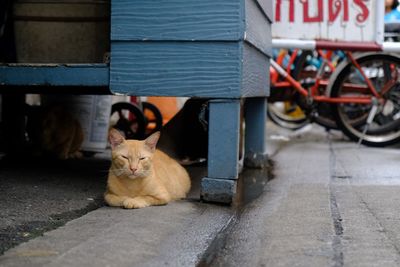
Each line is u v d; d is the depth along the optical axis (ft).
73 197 12.82
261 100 18.08
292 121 30.81
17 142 19.21
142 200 12.01
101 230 9.86
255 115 18.13
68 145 18.67
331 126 25.50
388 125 23.31
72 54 14.97
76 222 10.48
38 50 15.05
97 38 14.88
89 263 8.12
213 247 9.45
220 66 12.32
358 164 18.58
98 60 14.93
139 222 10.50
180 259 8.67
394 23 23.22
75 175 15.56
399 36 23.25
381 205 12.20
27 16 14.94
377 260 8.45
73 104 19.69
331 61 26.55
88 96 19.72
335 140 26.96
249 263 8.63
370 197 13.08
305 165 18.76
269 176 16.72
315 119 24.93
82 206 12.01
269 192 14.16
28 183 14.14
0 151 19.11
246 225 10.92
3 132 19.10
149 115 24.31
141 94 12.80
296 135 29.58
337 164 18.78
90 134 19.84
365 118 24.04
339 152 22.06
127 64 12.82
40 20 14.93
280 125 30.96
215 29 12.23
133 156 11.86
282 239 9.75
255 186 15.07
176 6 12.41
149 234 9.74
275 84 24.89
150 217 10.94
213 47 12.33
